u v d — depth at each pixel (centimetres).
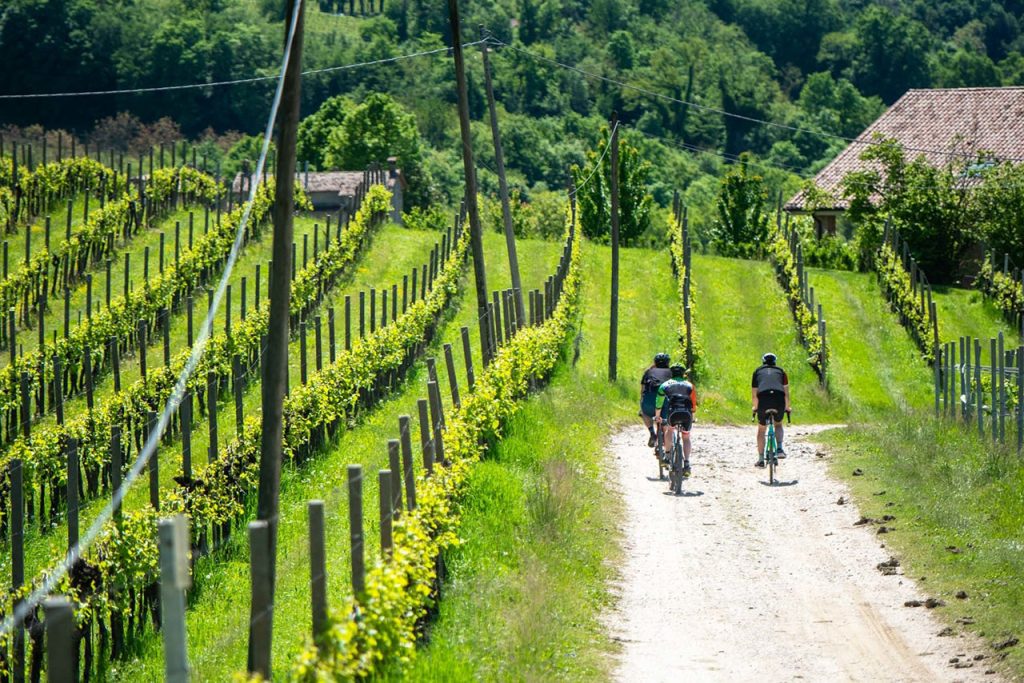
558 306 7681
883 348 8469
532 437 4641
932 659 2544
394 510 2598
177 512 3512
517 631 2548
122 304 6781
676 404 4366
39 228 8869
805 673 2483
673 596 3078
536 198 17662
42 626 2931
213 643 2961
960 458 4338
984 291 9556
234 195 11044
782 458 4638
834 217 12569
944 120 13975
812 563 3366
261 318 6694
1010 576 3030
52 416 5644
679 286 9219
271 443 2402
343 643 1927
